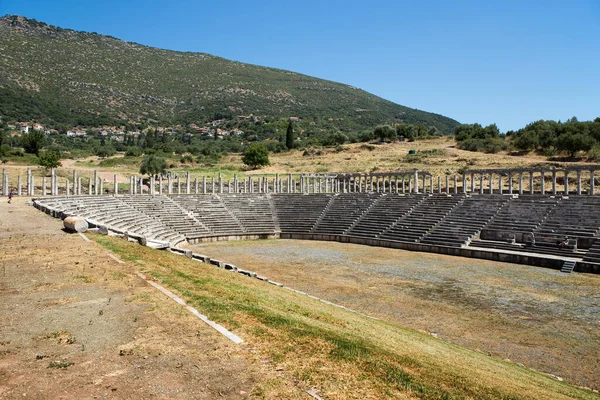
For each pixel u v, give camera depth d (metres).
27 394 9.13
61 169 91.12
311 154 148.38
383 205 63.94
